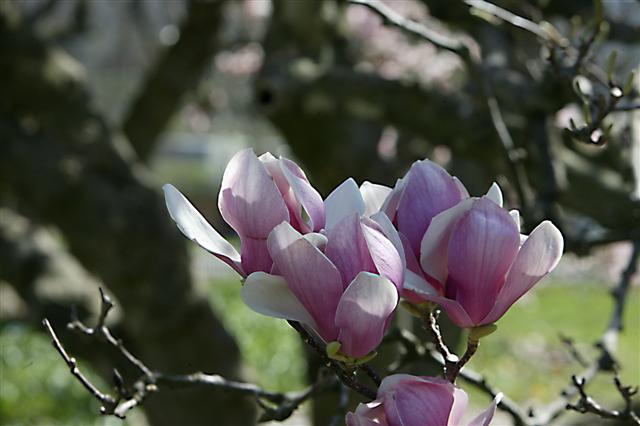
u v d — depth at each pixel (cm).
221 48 894
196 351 574
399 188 169
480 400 1221
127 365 577
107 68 2202
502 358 1493
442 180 167
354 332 153
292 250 151
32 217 643
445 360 168
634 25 428
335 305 153
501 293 161
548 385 1376
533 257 159
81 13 896
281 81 471
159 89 817
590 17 437
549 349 1524
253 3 1045
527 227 332
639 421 222
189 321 572
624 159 416
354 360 155
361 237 153
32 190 569
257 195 156
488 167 462
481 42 423
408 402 150
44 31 637
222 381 267
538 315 1738
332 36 566
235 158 158
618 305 329
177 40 816
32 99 573
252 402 577
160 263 564
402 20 305
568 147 463
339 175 585
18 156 567
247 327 1633
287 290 154
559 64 285
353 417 152
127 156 585
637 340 1525
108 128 589
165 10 1820
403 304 171
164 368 579
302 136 581
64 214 568
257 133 2414
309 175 605
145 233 562
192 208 160
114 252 562
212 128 2405
